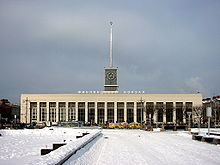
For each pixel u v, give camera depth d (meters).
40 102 130.12
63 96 129.62
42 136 68.50
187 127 87.94
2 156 33.81
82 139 35.59
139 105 127.62
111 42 139.38
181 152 30.94
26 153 36.38
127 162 23.83
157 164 22.94
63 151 22.23
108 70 136.88
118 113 128.00
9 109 161.75
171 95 127.38
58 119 128.75
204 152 31.00
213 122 116.12
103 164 22.66
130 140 48.47
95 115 128.12
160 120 124.75
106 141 46.16
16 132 78.44
